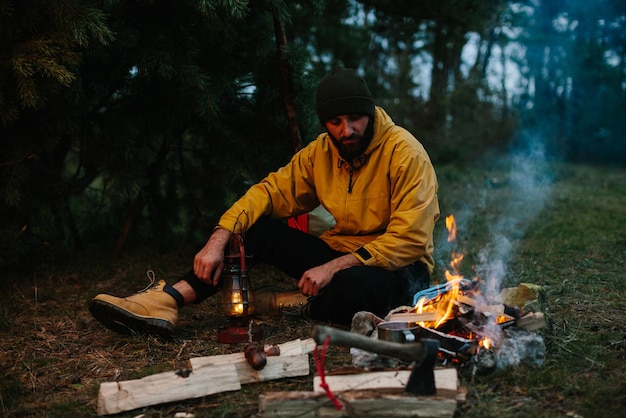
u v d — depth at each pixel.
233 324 3.18
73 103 4.36
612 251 5.03
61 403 2.55
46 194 4.75
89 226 5.62
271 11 4.42
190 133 5.22
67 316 3.70
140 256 5.05
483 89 14.41
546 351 2.90
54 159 4.93
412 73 14.47
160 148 5.21
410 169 3.11
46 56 3.62
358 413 2.23
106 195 5.06
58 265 4.82
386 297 3.17
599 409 2.34
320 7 4.75
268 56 4.84
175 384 2.53
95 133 4.86
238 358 2.71
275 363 2.71
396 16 6.03
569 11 13.92
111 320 3.15
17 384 2.70
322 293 3.24
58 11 3.63
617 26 13.89
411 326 2.83
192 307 3.80
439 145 12.90
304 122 4.76
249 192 3.46
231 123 5.06
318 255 3.42
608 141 13.82
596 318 3.43
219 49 4.72
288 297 3.60
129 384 2.49
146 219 5.48
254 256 3.41
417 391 2.29
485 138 13.63
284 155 4.95
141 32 4.52
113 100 4.90
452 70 15.19
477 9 5.78
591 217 6.62
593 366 2.74
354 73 3.05
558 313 3.51
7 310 3.82
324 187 3.36
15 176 4.26
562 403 2.41
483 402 2.40
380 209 3.25
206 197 5.34
